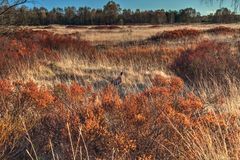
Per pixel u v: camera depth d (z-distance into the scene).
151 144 3.36
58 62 10.70
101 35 32.78
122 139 3.22
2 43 11.78
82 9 82.00
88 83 8.57
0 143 3.32
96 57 12.28
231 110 4.80
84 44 15.49
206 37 23.80
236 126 3.68
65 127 3.39
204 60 9.16
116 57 12.77
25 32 15.91
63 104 4.30
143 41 24.78
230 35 25.20
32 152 3.42
